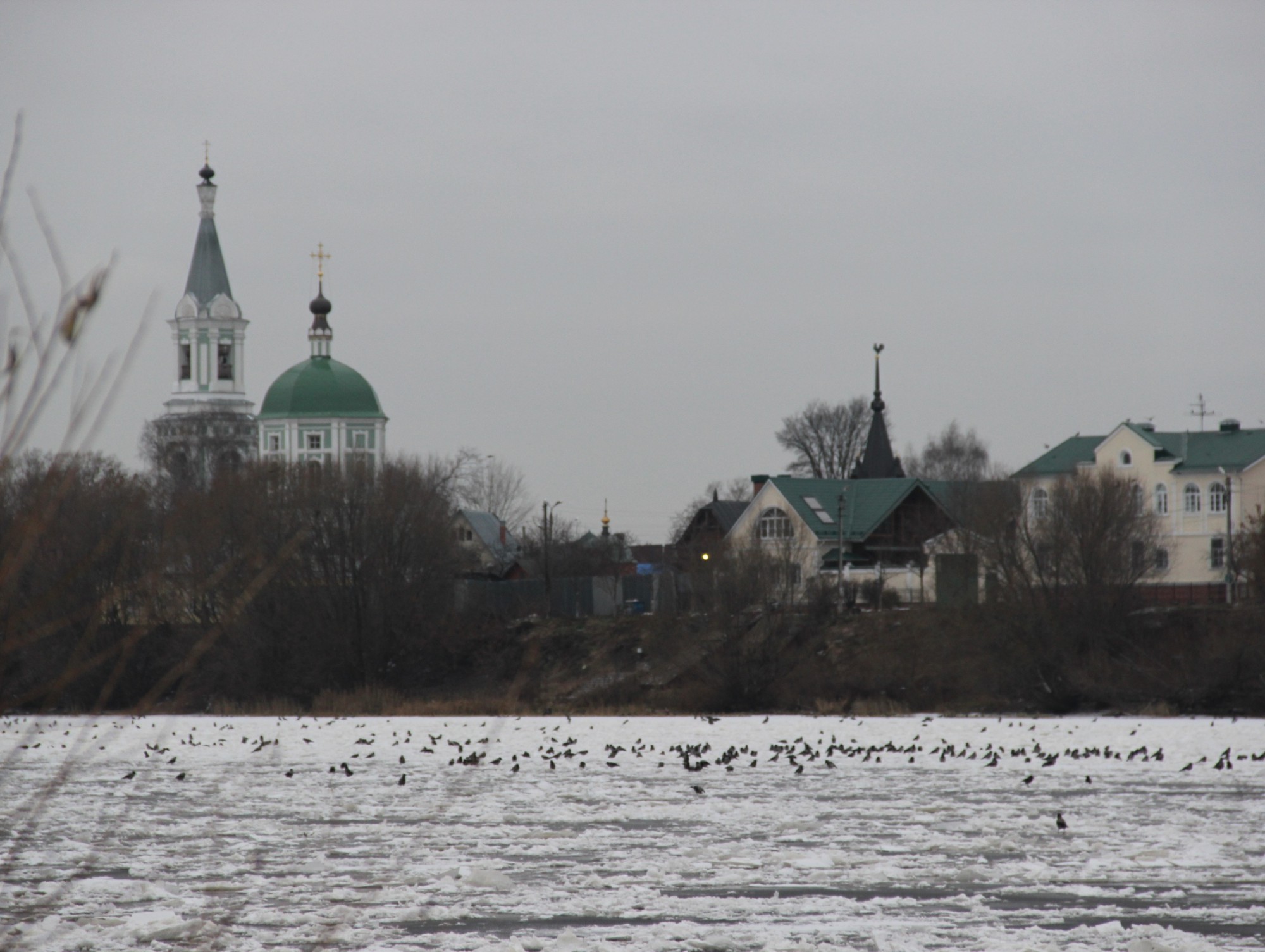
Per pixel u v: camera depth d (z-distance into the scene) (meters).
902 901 19.95
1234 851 24.50
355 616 82.75
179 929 17.80
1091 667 69.69
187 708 77.06
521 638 87.94
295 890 20.97
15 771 39.50
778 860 23.64
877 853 24.58
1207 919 18.72
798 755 44.88
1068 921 18.64
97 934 17.62
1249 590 74.88
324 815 29.98
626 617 90.12
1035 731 53.41
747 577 78.56
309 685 80.44
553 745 49.19
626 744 50.19
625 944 17.02
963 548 79.06
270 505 81.25
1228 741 48.44
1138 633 71.50
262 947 17.02
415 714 74.25
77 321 7.25
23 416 7.15
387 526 85.50
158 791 34.78
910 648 75.00
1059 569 73.12
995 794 33.84
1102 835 26.62
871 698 72.19
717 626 76.38
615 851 24.81
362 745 49.88
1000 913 19.12
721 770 40.44
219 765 42.03
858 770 40.47
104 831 26.11
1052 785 35.94
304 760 43.81
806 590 81.44
